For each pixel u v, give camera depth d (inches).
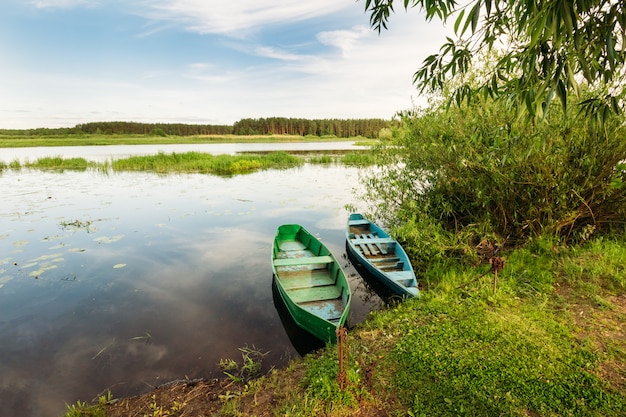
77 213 422.9
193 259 283.7
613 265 186.2
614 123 186.1
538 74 57.2
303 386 123.6
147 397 131.1
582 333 135.3
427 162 258.5
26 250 299.1
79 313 200.1
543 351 124.3
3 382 144.8
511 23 67.2
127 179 702.5
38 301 213.3
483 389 108.2
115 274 253.4
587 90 161.5
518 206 237.9
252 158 984.3
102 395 136.3
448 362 122.8
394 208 308.5
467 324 146.1
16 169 848.9
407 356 129.6
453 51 73.7
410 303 179.8
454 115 222.7
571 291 169.5
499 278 191.6
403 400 109.2
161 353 163.9
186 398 129.0
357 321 190.1
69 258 282.4
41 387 141.9
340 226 381.7
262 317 196.9
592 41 53.9
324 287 217.6
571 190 212.1
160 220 398.6
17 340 174.2
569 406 100.4
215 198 516.7
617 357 120.0
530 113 54.0
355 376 120.1
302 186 623.2
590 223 232.7
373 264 231.5
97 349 167.0
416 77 84.5
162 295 222.2
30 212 424.5
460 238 238.7
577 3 43.0
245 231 360.2
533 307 157.4
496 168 211.2
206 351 165.5
